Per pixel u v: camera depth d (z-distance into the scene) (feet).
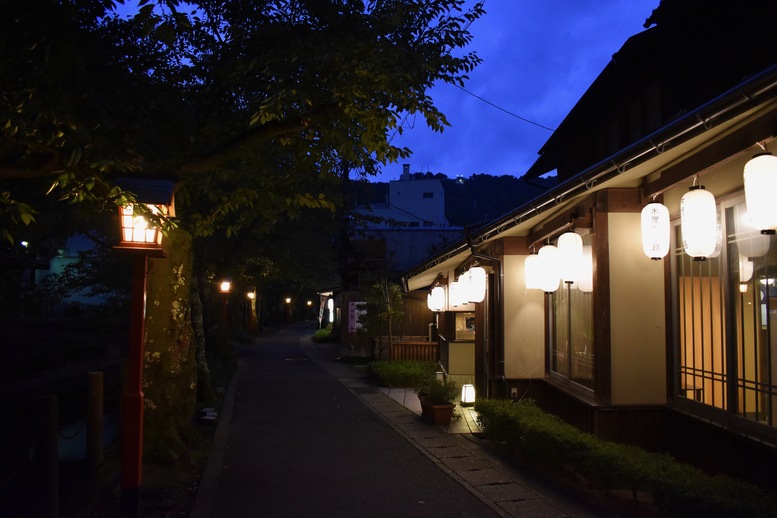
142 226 19.02
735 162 19.60
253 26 28.02
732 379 20.17
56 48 15.23
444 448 29.37
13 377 49.39
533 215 28.58
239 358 85.05
